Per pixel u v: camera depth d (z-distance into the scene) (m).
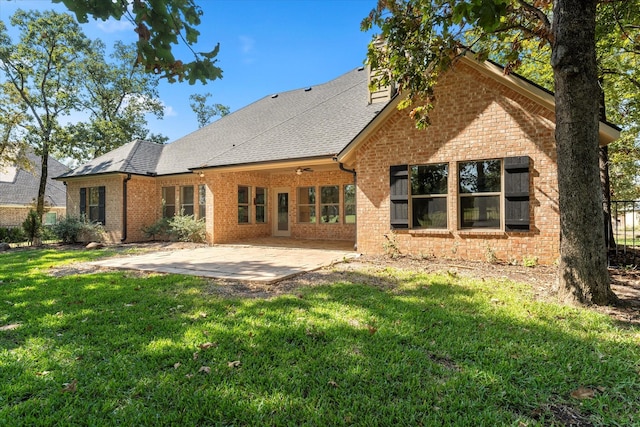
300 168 13.45
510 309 4.48
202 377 2.83
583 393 2.56
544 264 7.76
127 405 2.47
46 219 25.89
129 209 14.88
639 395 2.55
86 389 2.67
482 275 6.73
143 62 2.56
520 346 3.35
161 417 2.33
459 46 6.61
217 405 2.46
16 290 5.87
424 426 2.23
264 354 3.23
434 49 6.46
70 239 15.05
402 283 6.07
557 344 3.39
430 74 7.45
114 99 25.72
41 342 3.58
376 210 9.64
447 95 8.72
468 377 2.79
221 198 13.58
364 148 9.78
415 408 2.39
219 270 7.48
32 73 17.61
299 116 14.23
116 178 14.84
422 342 3.47
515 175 7.99
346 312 4.43
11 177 26.42
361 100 13.18
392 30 6.29
